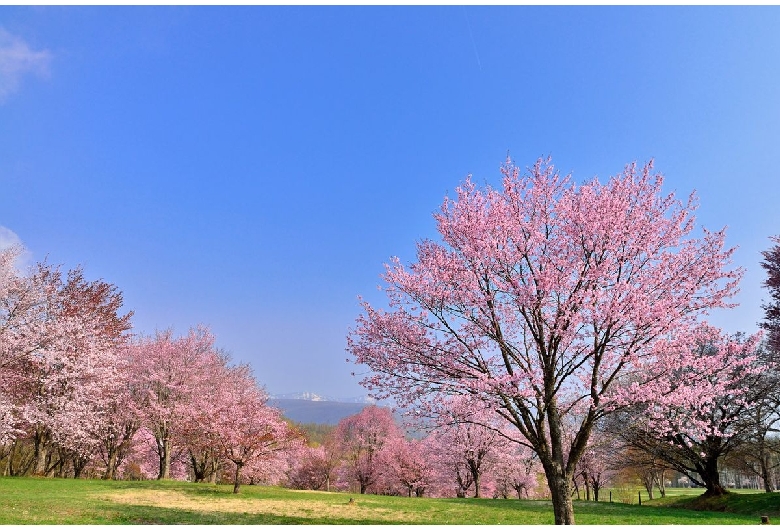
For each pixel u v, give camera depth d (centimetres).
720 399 2784
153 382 3828
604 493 6241
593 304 1338
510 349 1438
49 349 2738
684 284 1396
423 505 2517
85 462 3706
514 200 1575
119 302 3603
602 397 1324
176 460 4372
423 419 1513
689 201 1510
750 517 2284
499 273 1487
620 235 1422
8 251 2753
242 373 4600
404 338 1495
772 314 2672
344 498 2756
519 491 4581
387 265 1576
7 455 3744
